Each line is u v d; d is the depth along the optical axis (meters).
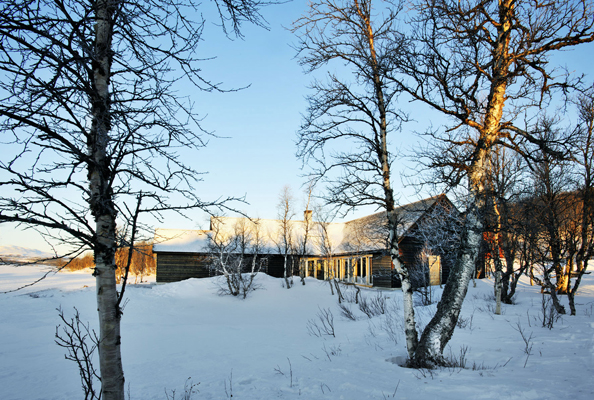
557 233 14.02
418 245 26.42
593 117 13.34
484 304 18.84
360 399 5.65
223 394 6.45
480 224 8.80
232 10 4.76
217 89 4.85
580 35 8.04
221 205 4.71
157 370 8.80
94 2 3.78
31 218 3.49
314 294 27.06
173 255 33.69
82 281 42.22
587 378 5.90
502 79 8.88
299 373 7.83
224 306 24.56
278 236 35.97
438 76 9.13
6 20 3.35
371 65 9.52
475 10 8.60
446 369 7.70
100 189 3.75
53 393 7.16
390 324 14.45
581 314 14.91
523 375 6.57
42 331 14.79
